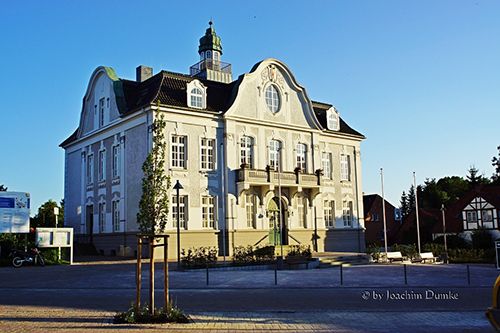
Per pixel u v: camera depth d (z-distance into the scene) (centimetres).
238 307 1442
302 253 3194
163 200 1280
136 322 1151
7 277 2298
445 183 8956
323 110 4803
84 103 4434
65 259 3166
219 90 4022
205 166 3728
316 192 4312
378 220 6919
